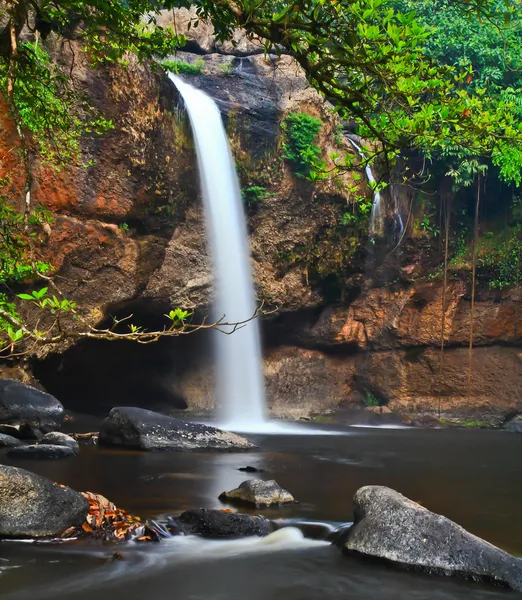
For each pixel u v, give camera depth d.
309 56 5.98
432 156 22.97
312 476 11.05
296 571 6.40
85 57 16.20
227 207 20.05
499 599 5.76
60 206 16.48
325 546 7.17
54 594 5.76
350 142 21.88
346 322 23.66
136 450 13.15
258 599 5.72
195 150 19.00
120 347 21.06
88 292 17.52
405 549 6.54
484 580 6.14
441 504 9.02
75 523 7.33
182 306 19.78
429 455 14.22
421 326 23.50
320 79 5.77
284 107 20.86
